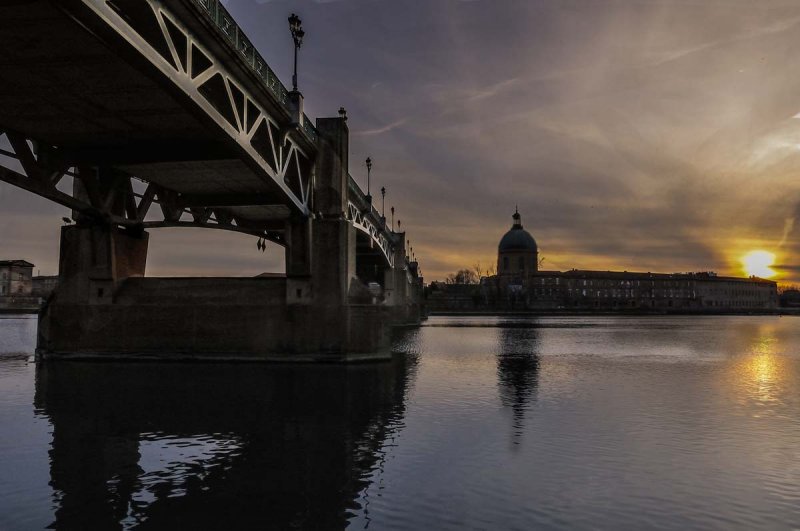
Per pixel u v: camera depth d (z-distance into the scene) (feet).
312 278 105.50
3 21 53.67
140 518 30.76
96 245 106.22
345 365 99.76
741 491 34.81
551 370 93.25
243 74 76.74
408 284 319.27
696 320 419.95
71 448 44.24
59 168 93.35
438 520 30.37
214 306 105.81
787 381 81.25
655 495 34.06
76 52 60.44
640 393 69.82
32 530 29.22
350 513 31.32
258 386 74.64
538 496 33.83
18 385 74.74
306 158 108.88
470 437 47.52
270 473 38.19
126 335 106.11
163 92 71.20
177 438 47.19
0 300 476.13
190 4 60.54
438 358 113.50
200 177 112.27
